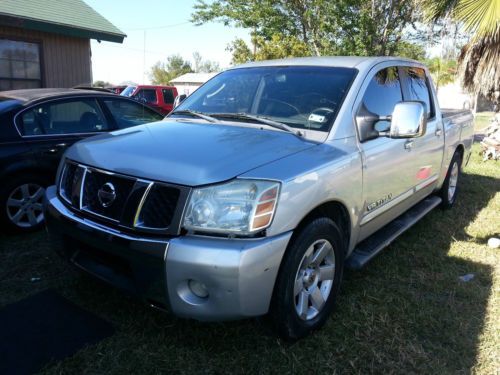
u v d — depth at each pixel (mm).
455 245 4734
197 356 2807
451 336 3096
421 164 4488
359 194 3307
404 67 4492
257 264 2463
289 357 2814
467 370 2783
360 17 16406
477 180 8000
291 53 15469
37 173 4777
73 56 11680
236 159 2695
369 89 3711
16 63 10562
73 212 2971
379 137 3656
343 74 3717
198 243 2451
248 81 4059
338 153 3113
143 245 2521
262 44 15742
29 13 10352
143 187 2596
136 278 2615
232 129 3332
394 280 3875
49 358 2715
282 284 2688
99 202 2803
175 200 2516
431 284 3832
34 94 5215
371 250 3768
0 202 4527
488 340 3076
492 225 5438
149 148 2910
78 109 5277
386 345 2980
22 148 4652
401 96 4277
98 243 2715
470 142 6340
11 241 4551
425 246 4688
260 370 2703
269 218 2535
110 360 2734
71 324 3068
